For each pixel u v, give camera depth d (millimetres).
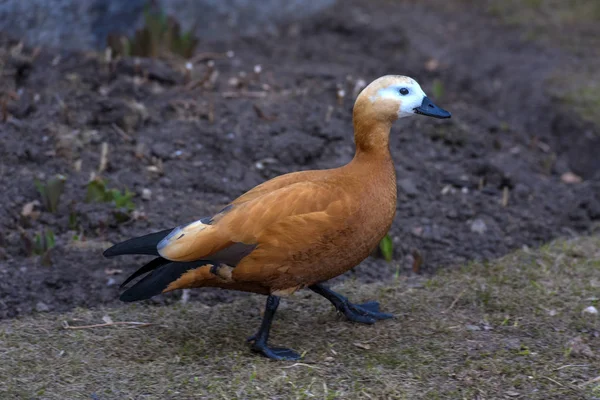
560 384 5102
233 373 5203
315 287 5953
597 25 12750
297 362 5359
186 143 8273
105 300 6262
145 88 9031
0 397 4871
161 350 5527
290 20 12656
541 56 11648
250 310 6180
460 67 11547
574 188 8727
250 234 5098
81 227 7086
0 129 7992
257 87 9484
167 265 5215
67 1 10250
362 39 12164
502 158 8977
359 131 5562
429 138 9094
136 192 7602
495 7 13430
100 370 5223
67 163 7840
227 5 12023
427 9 13445
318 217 5137
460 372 5230
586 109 10094
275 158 8211
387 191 5473
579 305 6145
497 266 6941
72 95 8656
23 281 6336
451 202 8062
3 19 9906
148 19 9766
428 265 7074
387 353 5480
